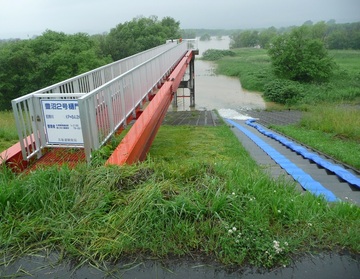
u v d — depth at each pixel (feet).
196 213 9.00
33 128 14.99
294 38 114.32
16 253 8.38
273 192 10.52
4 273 7.82
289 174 19.19
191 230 8.53
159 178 10.73
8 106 90.33
